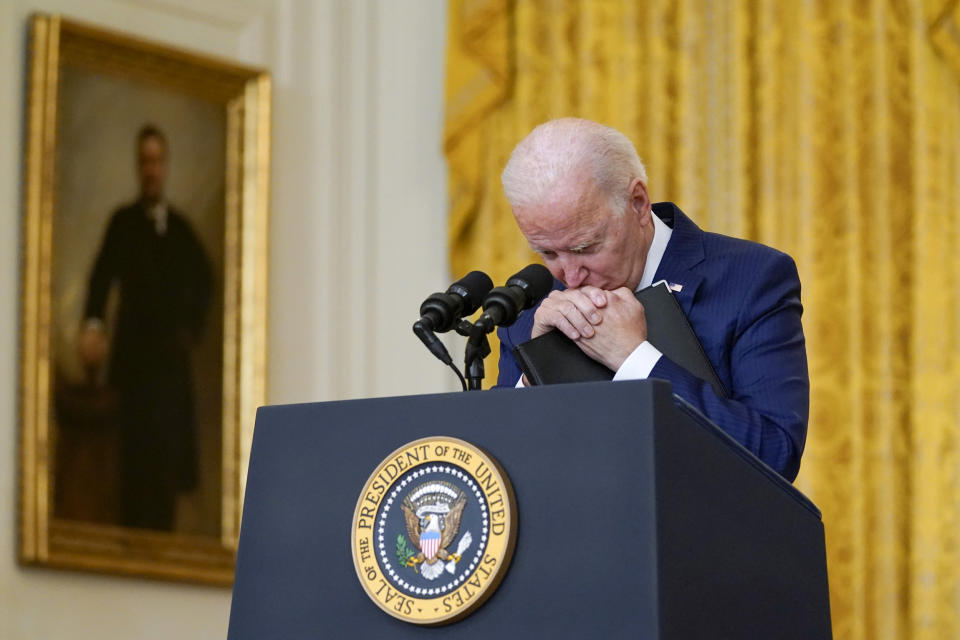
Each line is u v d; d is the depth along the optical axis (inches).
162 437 764.0
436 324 346.6
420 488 273.4
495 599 262.8
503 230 868.0
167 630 747.4
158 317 772.0
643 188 414.3
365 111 870.4
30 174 722.8
